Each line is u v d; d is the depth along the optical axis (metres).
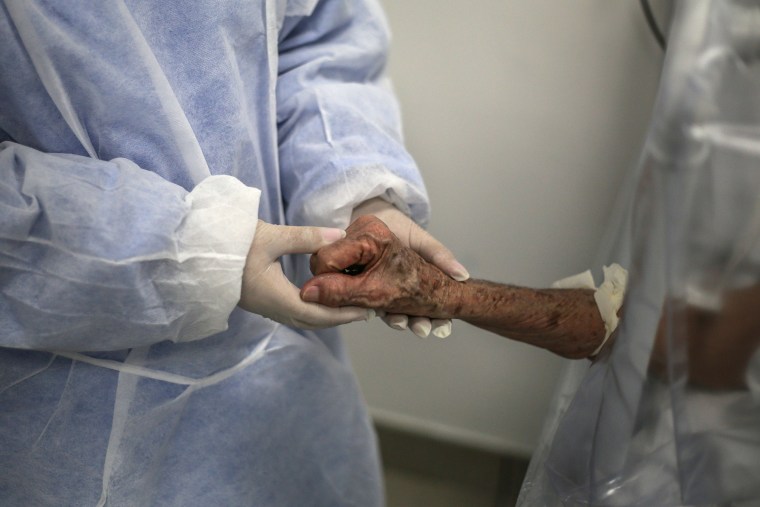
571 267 1.19
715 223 0.40
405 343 1.33
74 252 0.54
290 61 0.80
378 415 1.43
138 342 0.61
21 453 0.66
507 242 1.20
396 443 1.45
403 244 0.70
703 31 0.40
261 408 0.79
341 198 0.72
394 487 1.42
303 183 0.74
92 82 0.59
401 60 1.10
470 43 1.07
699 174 0.40
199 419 0.76
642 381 0.45
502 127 1.11
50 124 0.61
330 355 0.87
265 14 0.68
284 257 0.80
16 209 0.52
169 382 0.70
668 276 0.41
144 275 0.56
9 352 0.63
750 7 0.40
